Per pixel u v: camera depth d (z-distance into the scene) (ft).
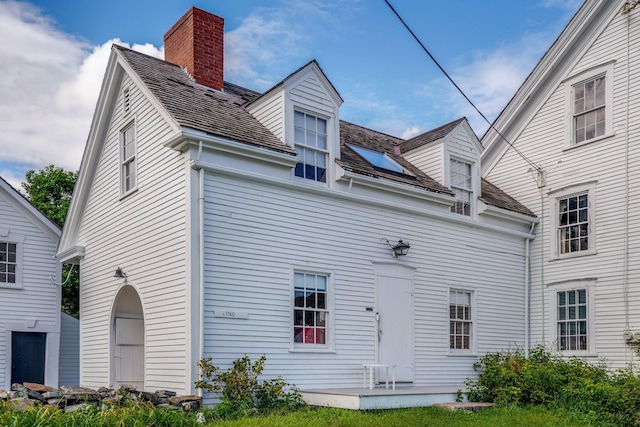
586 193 52.60
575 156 53.78
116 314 45.16
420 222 47.21
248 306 36.47
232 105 43.75
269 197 38.52
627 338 47.96
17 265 57.41
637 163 49.32
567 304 52.90
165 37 50.11
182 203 36.09
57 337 59.06
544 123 56.65
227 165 36.65
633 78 50.29
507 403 40.04
